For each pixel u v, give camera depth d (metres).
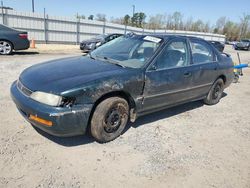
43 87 2.92
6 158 2.79
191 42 4.54
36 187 2.40
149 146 3.38
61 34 22.34
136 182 2.62
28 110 2.93
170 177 2.76
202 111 5.05
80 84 2.91
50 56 11.74
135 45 4.09
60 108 2.79
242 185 2.74
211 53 5.07
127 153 3.15
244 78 9.51
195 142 3.65
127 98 3.52
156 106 3.91
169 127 4.07
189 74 4.27
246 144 3.75
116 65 3.64
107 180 2.61
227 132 4.13
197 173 2.88
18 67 7.80
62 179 2.55
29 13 19.97
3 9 18.62
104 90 3.08
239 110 5.37
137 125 4.00
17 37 10.90
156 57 3.75
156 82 3.70
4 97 4.72
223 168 3.04
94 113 3.12
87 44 15.10
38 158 2.86
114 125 3.36
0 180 2.45
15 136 3.28
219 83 5.40
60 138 3.34
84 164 2.84
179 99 4.31
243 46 30.69
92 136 3.31
